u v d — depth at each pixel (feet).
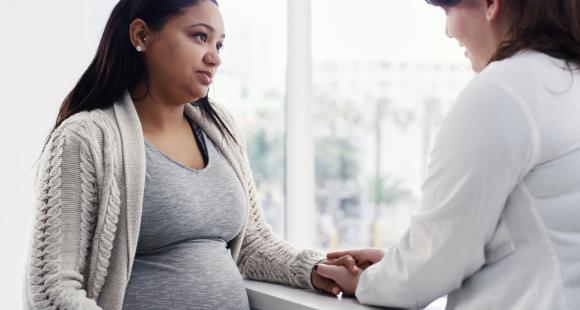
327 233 9.32
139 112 4.46
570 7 3.21
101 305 3.98
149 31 4.34
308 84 7.32
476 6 3.39
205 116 4.82
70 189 3.88
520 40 3.24
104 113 4.19
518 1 3.26
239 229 4.70
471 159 3.05
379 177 9.20
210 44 4.40
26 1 6.40
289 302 4.17
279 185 7.77
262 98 7.57
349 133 8.95
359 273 4.18
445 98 8.29
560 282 3.01
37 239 3.85
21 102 6.43
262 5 7.43
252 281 4.91
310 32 7.30
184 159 4.48
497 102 3.05
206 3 4.37
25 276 3.95
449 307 3.43
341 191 9.20
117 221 3.96
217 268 4.30
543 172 3.07
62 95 6.59
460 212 3.10
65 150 3.91
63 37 6.58
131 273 4.09
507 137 3.01
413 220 3.36
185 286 4.14
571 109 3.10
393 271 3.53
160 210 4.16
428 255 3.27
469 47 3.53
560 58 3.19
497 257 3.21
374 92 8.44
